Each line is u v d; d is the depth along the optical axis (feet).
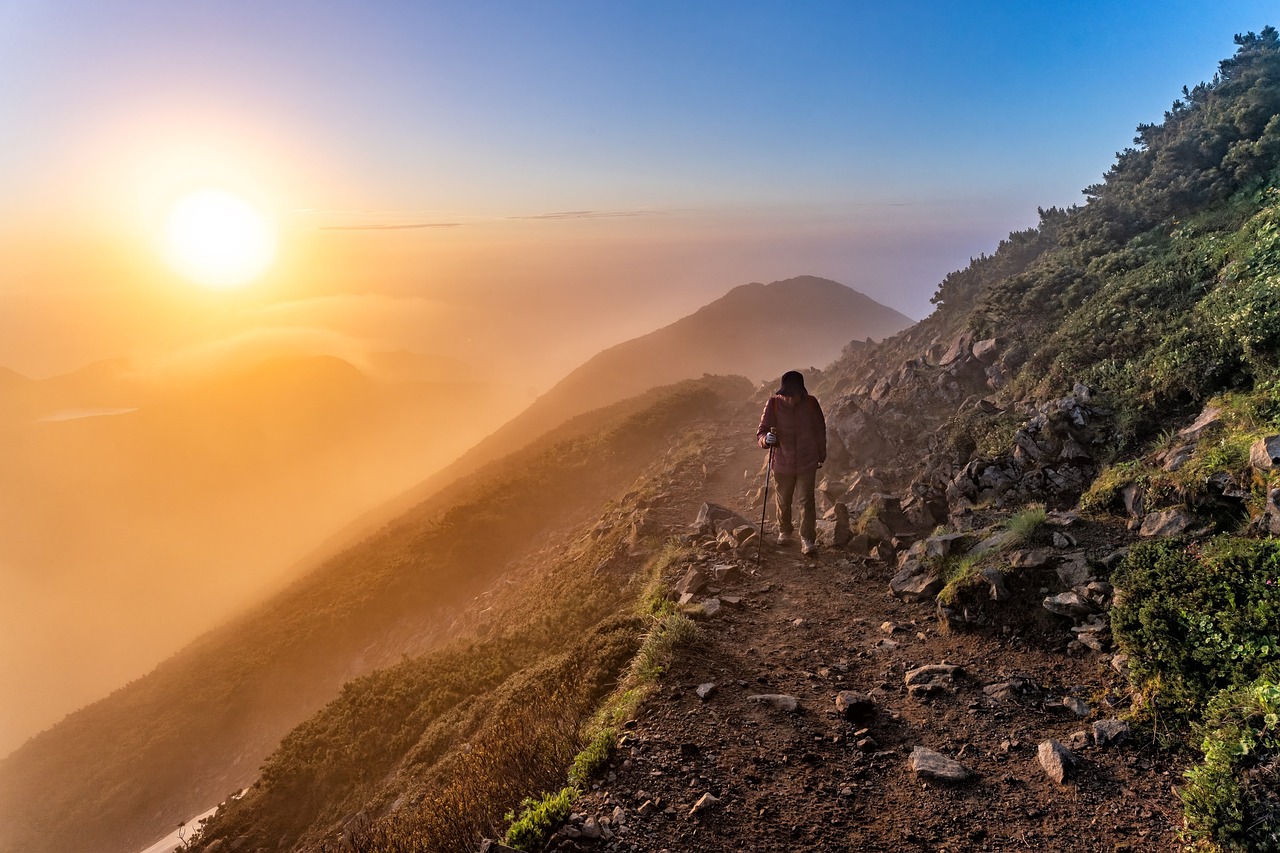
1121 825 13.50
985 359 54.49
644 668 22.29
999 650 21.61
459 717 44.04
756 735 17.92
